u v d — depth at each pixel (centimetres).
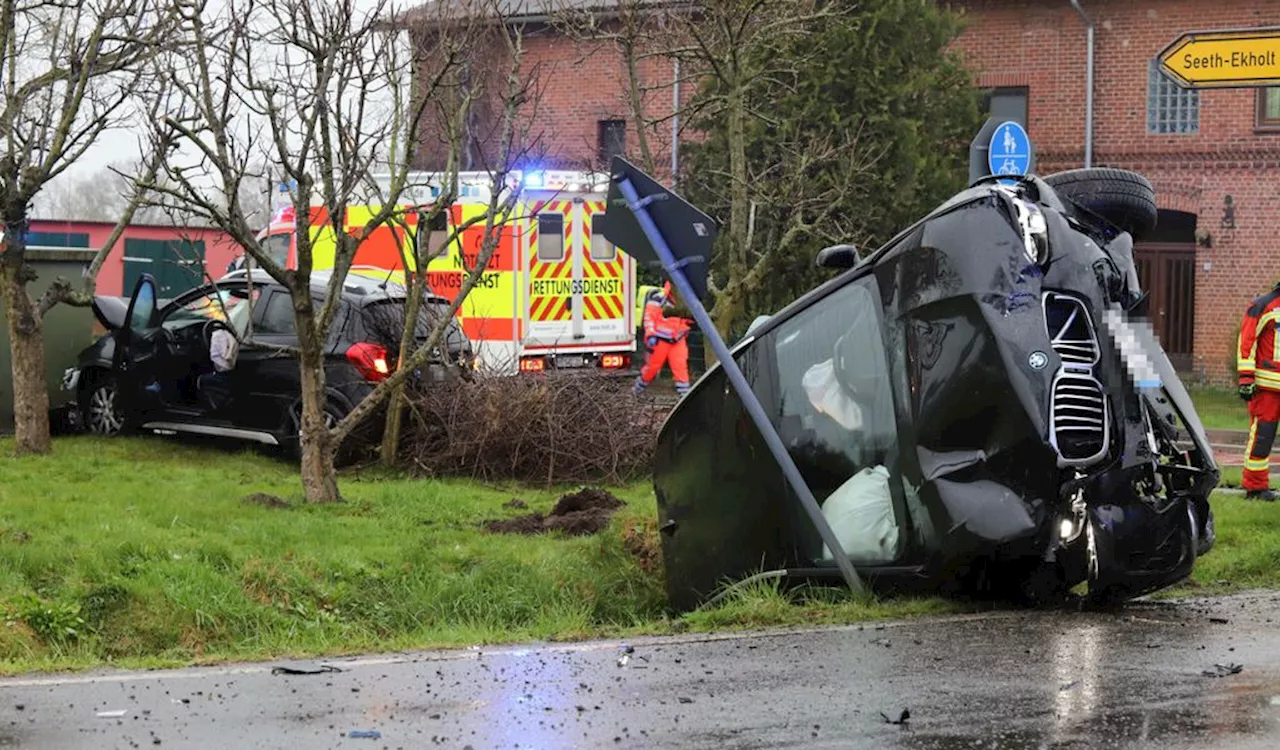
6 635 725
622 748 497
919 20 2556
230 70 1105
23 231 1296
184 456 1400
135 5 1234
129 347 1517
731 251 1471
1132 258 776
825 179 2109
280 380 1411
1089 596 743
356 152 1083
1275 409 1245
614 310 2080
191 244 1262
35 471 1216
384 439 1387
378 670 634
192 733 523
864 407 762
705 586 816
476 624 837
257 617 795
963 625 702
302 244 1076
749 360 791
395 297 1418
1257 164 2905
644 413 1398
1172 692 563
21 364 1320
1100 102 2992
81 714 553
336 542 948
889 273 755
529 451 1355
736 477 791
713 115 2241
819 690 575
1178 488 746
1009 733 507
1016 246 716
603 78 3028
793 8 1574
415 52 1184
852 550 759
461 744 505
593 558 936
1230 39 1455
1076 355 709
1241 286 2931
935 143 2600
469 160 1977
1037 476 694
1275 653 634
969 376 704
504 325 1977
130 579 801
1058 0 2992
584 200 2036
